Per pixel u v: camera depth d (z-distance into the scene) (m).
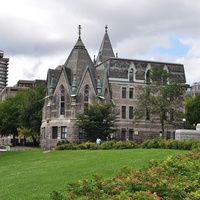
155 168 16.62
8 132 119.25
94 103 71.69
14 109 114.88
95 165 29.34
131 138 85.38
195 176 16.17
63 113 74.94
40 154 49.09
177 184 13.48
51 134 75.25
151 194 12.02
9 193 21.31
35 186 22.75
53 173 27.47
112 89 85.38
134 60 88.81
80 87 74.69
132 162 28.91
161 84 79.56
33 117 96.88
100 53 104.06
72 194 12.41
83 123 67.38
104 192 12.73
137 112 80.12
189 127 84.62
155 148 44.62
